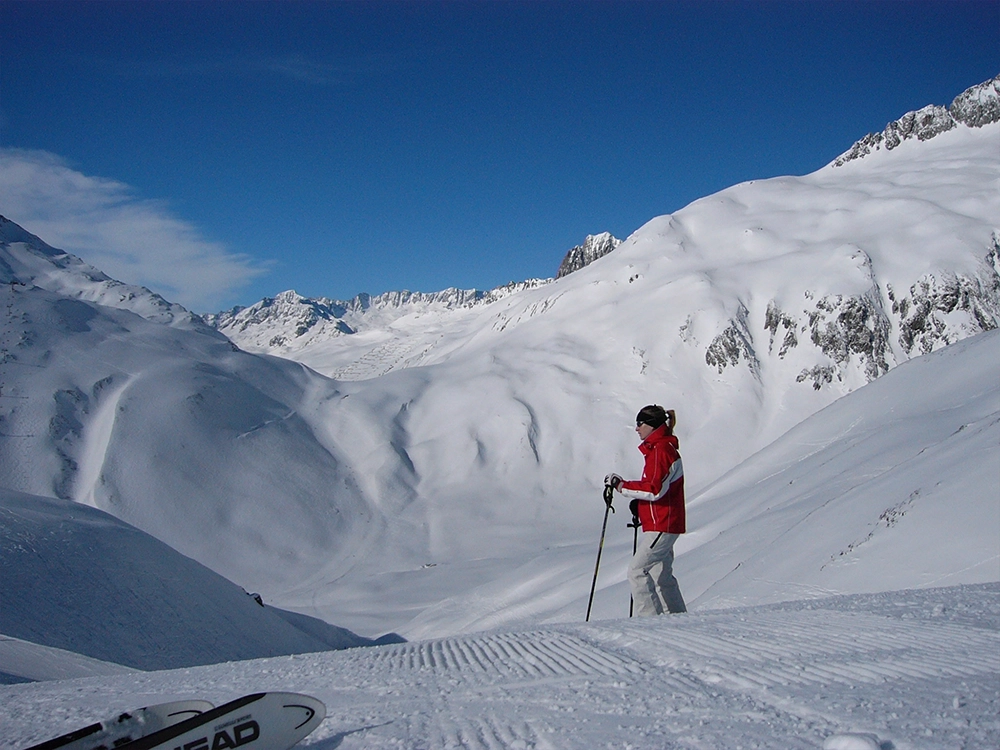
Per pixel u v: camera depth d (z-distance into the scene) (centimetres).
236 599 2223
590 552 4016
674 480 645
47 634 1498
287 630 2314
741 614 535
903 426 2764
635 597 647
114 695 459
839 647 374
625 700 311
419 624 3791
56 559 1788
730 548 2264
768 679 320
